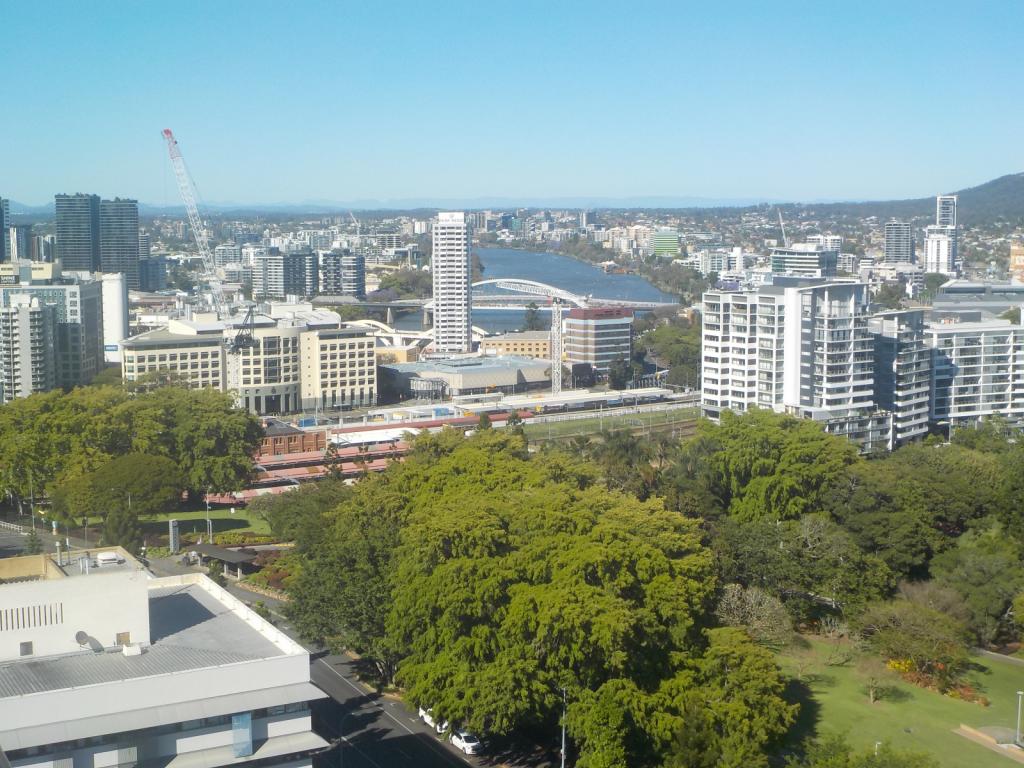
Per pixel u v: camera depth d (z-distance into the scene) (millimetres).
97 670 178125
